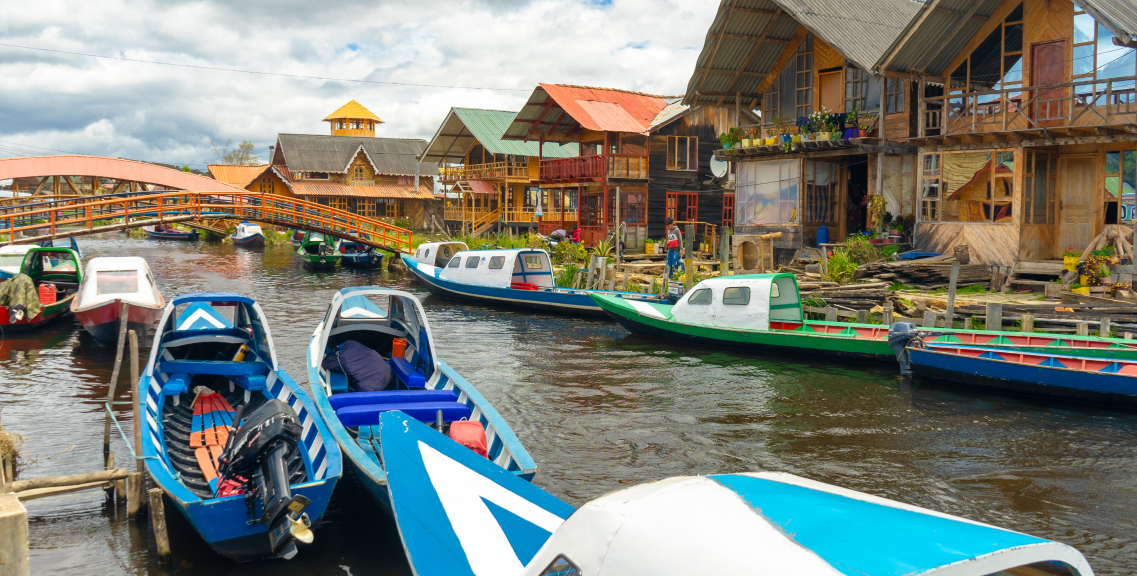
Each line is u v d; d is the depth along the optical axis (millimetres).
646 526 3238
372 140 62625
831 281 19094
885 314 15219
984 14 19578
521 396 12031
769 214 25312
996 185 19406
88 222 28188
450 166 53031
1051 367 11156
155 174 34500
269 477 6219
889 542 2877
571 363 14695
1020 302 15906
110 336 15594
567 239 34156
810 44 25109
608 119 32312
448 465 6535
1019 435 9914
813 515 3213
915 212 21828
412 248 38000
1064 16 18484
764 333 14992
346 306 14508
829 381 13031
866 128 22875
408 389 9695
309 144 60031
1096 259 16516
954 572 2629
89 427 10148
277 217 35812
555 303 21422
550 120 36094
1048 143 18266
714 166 34906
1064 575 2932
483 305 23781
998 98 19578
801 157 23984
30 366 14000
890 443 9633
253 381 9727
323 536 7062
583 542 3434
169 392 9242
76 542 6836
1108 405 10992
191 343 10875
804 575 2711
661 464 8883
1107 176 19000
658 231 33656
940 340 13555
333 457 6770
